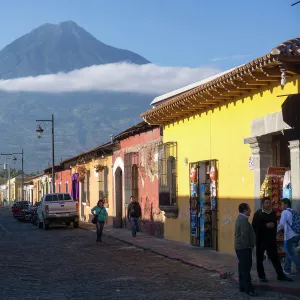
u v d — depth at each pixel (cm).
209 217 1881
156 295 1088
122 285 1209
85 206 4184
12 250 2033
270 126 1408
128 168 2900
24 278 1338
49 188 6291
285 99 1324
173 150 2169
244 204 1100
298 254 1265
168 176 2214
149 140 2545
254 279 1195
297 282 1147
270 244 1167
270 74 1312
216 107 1780
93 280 1285
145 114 2234
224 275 1305
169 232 2253
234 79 1454
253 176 1530
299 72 1229
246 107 1573
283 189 1366
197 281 1255
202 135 1898
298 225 1207
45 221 3319
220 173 1755
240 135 1611
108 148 3303
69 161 4709
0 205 11356
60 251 1969
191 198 1972
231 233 1677
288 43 1199
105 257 1752
